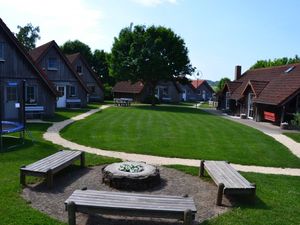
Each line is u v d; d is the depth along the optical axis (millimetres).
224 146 15133
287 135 19484
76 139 15648
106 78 67125
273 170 11609
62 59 33312
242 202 8219
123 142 15172
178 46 43344
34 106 23766
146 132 18266
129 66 42844
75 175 10055
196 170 10961
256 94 28156
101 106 38312
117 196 7113
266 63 56000
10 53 22188
